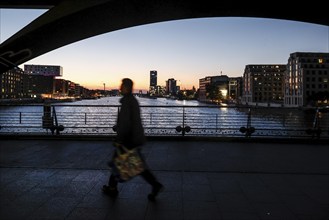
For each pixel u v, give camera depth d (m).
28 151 8.30
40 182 5.46
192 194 4.90
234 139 10.26
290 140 10.09
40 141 9.97
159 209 4.25
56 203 4.45
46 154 7.90
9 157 7.53
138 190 5.06
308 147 9.38
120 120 4.27
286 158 7.70
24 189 5.07
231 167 6.70
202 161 7.26
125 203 4.47
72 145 9.27
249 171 6.36
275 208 4.34
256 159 7.55
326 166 6.86
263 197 4.80
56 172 6.14
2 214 4.04
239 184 5.47
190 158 7.59
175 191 5.05
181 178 5.81
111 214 4.06
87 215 4.03
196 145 9.52
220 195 4.87
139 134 4.30
